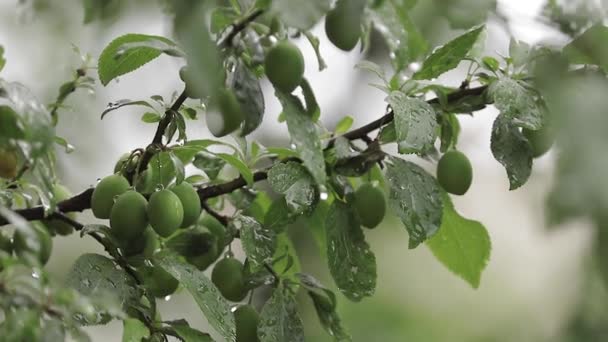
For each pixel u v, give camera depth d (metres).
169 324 1.79
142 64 1.83
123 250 1.81
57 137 1.85
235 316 1.83
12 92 1.70
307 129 1.78
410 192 1.83
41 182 1.72
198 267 1.87
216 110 1.80
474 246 1.92
